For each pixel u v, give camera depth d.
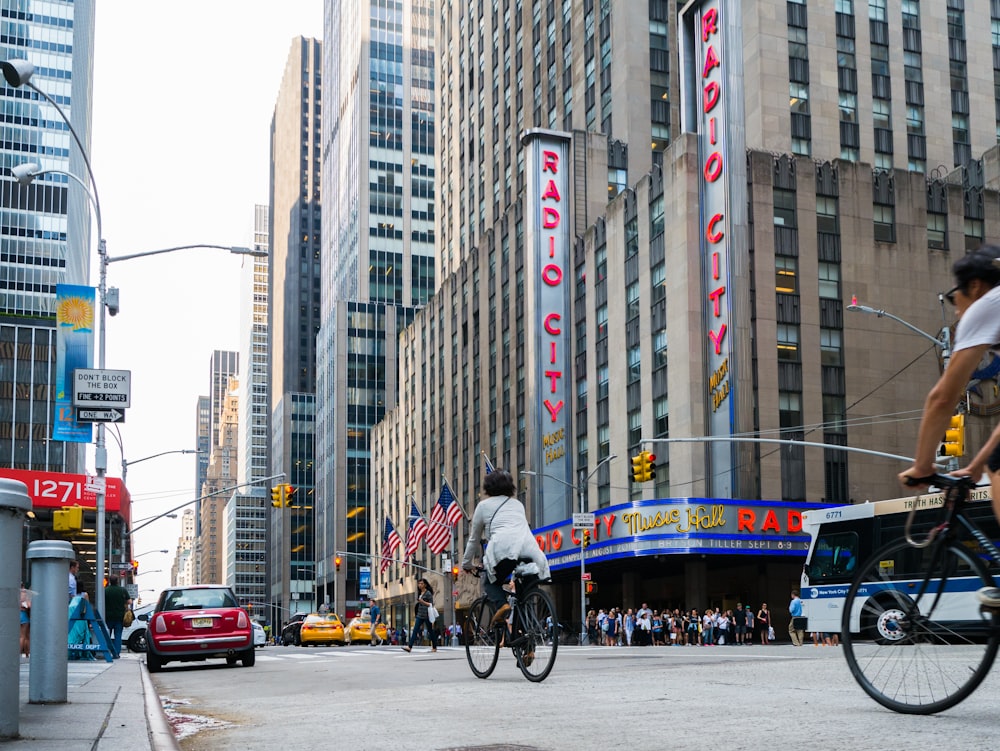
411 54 152.12
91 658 20.58
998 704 5.88
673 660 15.89
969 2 63.12
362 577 90.25
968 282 4.79
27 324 118.69
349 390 136.38
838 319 50.62
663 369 51.34
